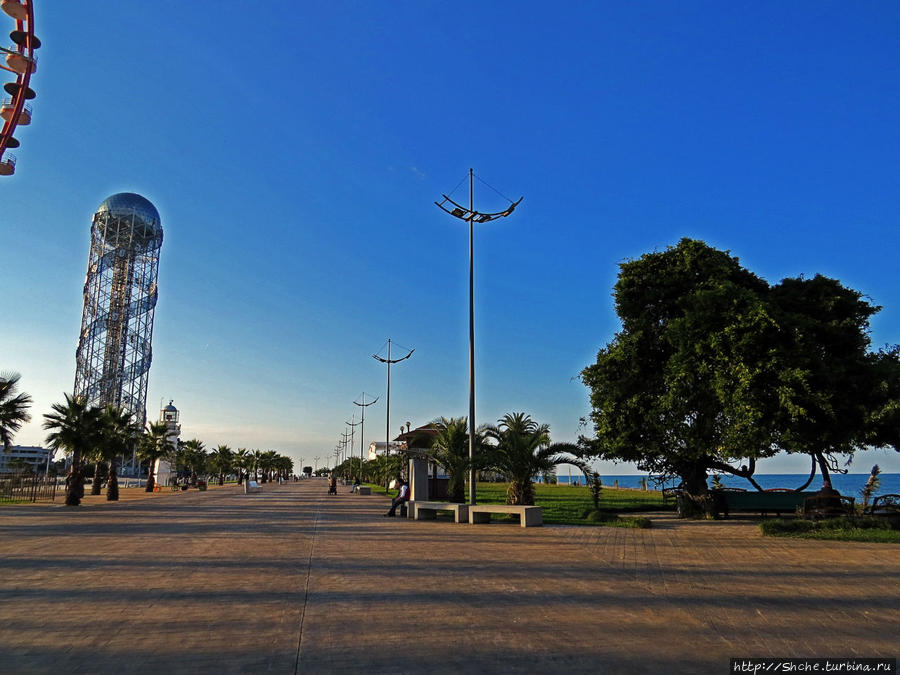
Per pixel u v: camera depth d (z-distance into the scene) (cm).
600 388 2161
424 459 2562
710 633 618
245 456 10906
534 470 2225
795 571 993
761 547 1292
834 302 1908
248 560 1111
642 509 2494
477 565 1053
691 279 2039
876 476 2227
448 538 1493
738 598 785
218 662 519
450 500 2919
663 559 1126
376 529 1742
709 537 1486
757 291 2044
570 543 1380
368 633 610
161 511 2627
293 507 2955
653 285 2092
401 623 649
